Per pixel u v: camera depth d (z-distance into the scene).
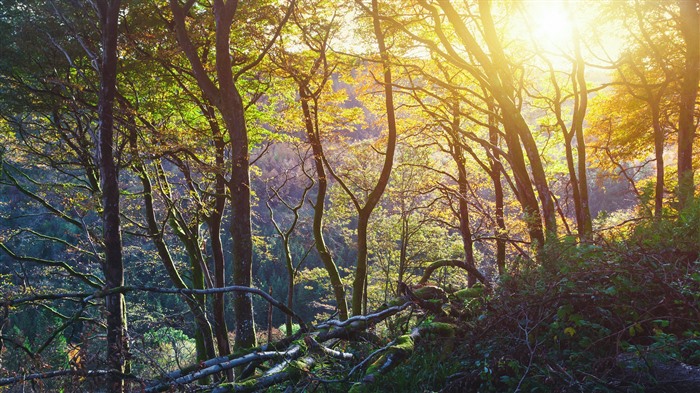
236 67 18.03
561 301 5.30
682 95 15.46
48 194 18.88
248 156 13.13
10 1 13.27
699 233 5.59
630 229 6.71
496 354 5.16
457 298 7.35
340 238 44.81
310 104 19.97
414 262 28.73
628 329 5.07
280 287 45.25
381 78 19.80
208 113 16.78
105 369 5.53
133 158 14.45
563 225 19.88
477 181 26.09
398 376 5.59
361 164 24.72
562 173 22.62
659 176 16.64
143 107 16.33
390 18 15.91
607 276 5.24
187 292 6.11
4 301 5.70
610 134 22.52
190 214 19.62
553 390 4.66
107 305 8.59
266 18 15.92
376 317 6.99
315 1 17.08
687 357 4.75
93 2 10.03
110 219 9.13
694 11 14.52
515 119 14.58
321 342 6.64
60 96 14.10
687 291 4.80
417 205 27.95
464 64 15.20
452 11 14.79
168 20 16.08
